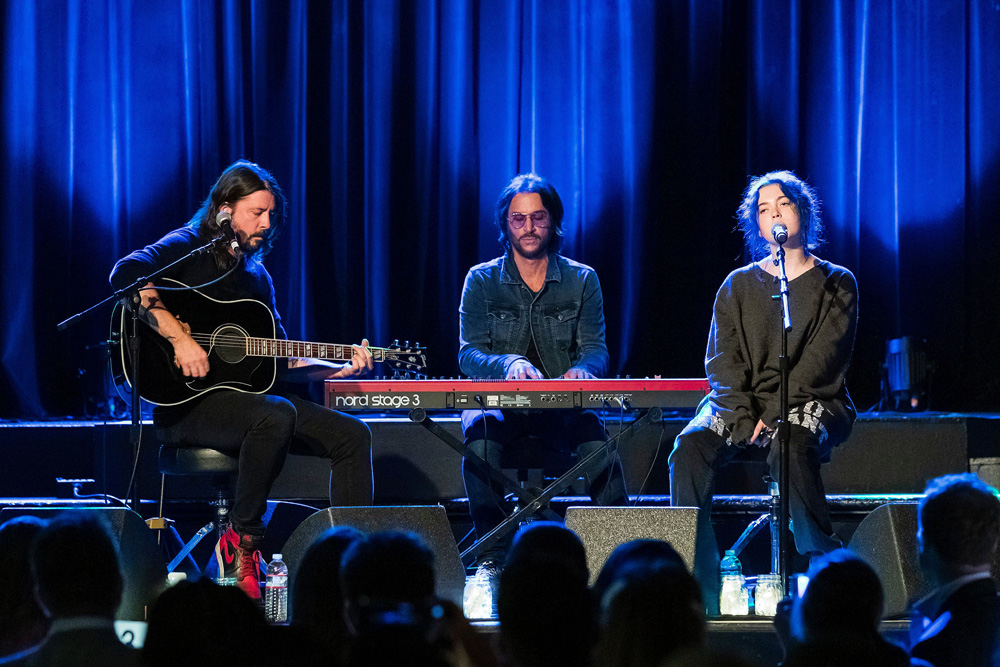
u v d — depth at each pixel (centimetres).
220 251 1088
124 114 1593
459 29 1598
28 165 1559
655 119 1596
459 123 1596
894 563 866
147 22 1588
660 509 874
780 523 968
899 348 1496
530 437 1170
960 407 1573
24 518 678
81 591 556
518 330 1214
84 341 1555
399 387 1073
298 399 1092
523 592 496
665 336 1595
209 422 1027
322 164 1598
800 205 1104
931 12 1598
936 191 1595
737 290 1101
